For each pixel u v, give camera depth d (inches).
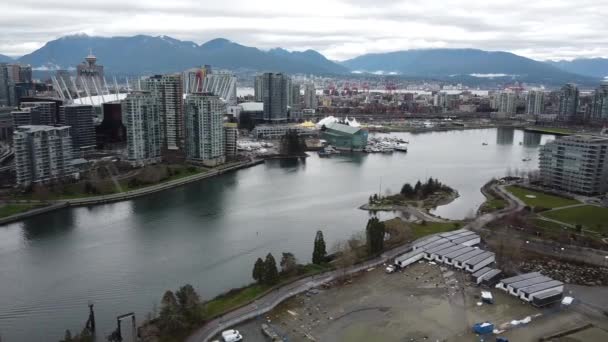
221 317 7765.8
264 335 7342.5
